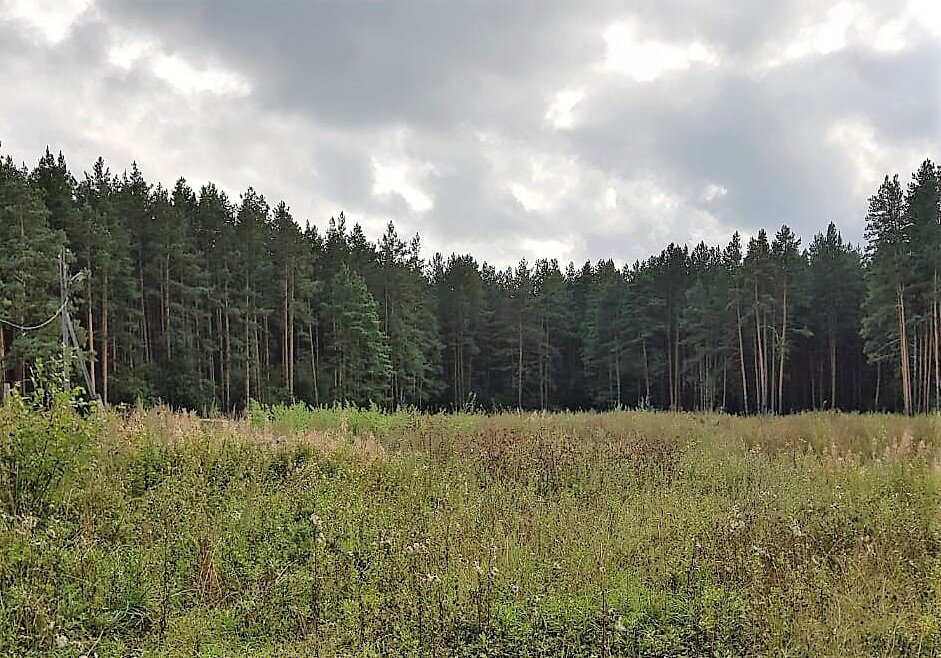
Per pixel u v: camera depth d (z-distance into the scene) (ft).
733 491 32.91
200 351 139.44
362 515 25.05
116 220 124.47
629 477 35.55
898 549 21.93
